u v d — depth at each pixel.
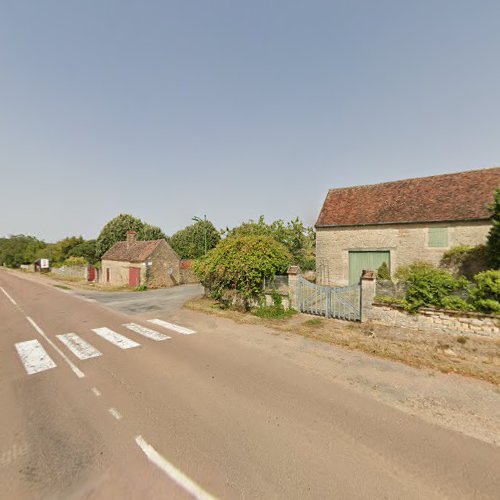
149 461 2.99
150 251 22.98
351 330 7.79
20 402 4.25
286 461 2.98
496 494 2.55
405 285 7.83
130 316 10.52
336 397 4.33
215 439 3.35
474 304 6.78
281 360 5.86
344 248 15.88
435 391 4.51
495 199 10.36
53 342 7.22
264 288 10.52
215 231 43.09
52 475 2.80
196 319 9.80
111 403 4.19
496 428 3.57
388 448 3.18
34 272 44.88
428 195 14.73
